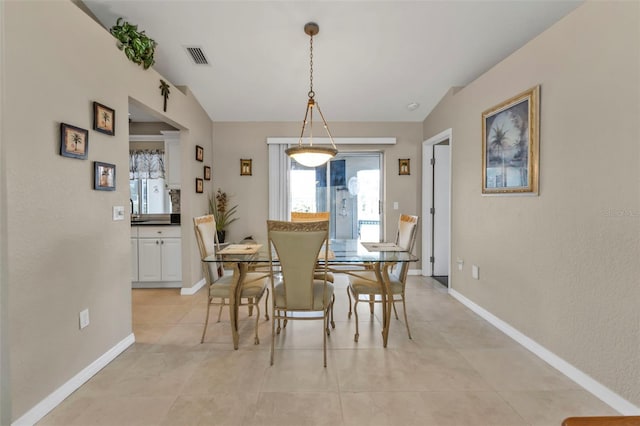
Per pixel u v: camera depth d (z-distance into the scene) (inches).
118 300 88.7
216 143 175.8
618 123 63.3
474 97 121.1
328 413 63.6
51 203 65.9
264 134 176.9
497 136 104.7
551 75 81.0
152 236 149.8
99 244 80.9
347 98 152.9
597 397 68.2
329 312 109.0
